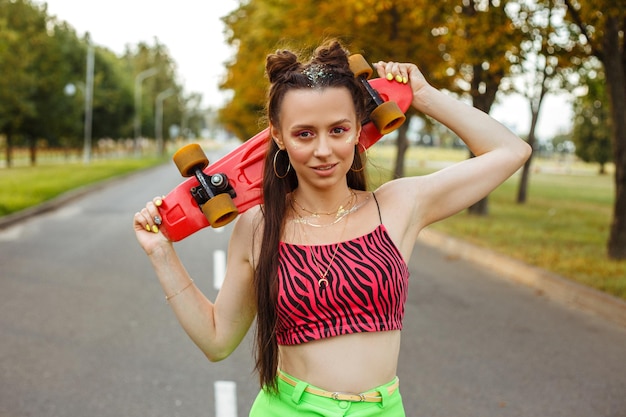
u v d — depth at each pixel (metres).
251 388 4.96
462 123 2.15
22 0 37.00
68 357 5.57
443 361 5.67
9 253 10.80
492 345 6.17
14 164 45.81
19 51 33.38
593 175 57.59
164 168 51.56
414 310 7.48
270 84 1.95
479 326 6.83
